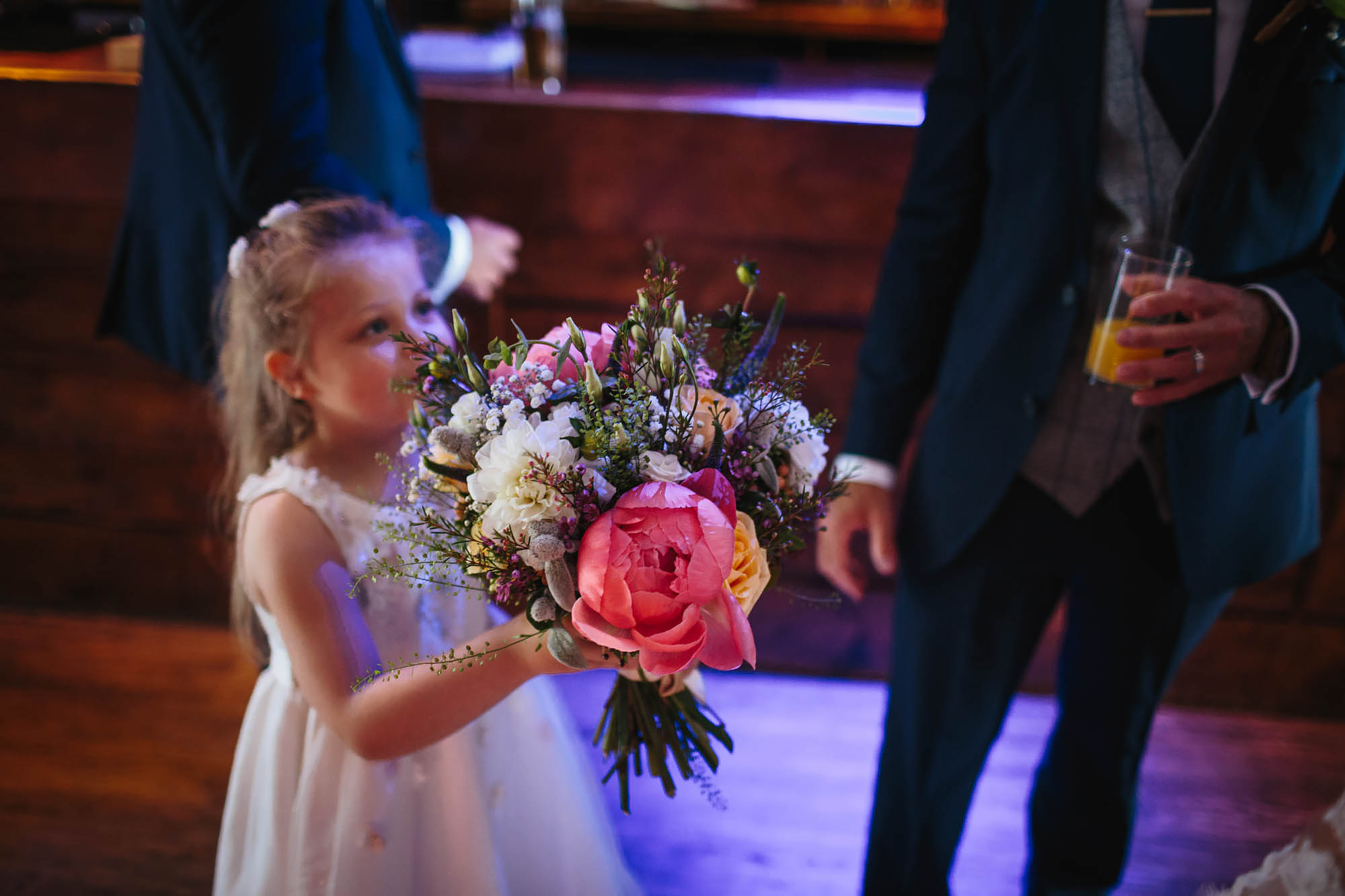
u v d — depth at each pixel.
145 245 1.70
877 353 1.47
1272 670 2.30
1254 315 1.19
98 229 2.16
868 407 1.47
